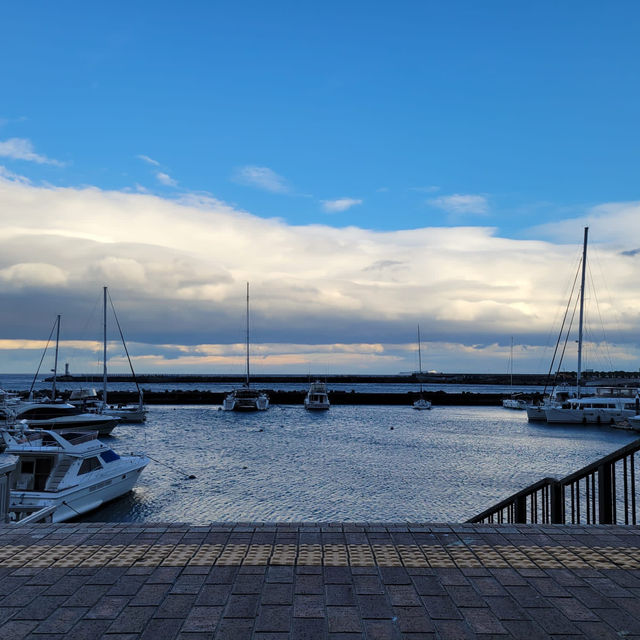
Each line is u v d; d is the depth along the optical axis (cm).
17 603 449
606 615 433
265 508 2609
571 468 3725
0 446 3216
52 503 2183
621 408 6819
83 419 5209
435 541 611
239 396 8962
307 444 4825
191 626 409
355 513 2539
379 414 8488
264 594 468
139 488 2962
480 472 3541
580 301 6606
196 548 584
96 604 447
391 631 404
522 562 547
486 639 394
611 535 631
